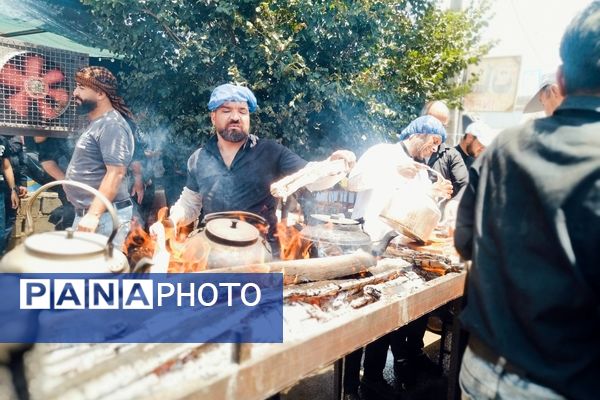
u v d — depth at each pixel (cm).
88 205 285
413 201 226
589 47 112
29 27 504
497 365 121
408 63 686
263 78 523
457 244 146
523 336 116
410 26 682
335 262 185
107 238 146
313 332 140
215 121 242
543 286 108
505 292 120
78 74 278
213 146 254
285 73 506
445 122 418
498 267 122
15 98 429
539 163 113
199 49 484
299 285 174
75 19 579
